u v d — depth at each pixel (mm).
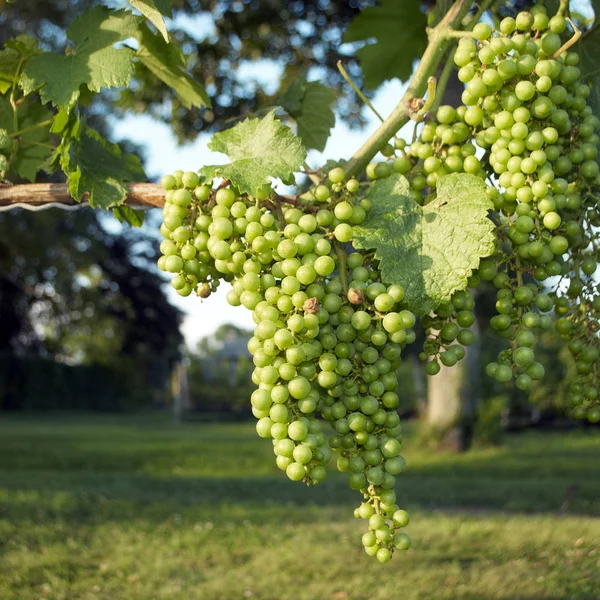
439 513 9234
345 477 13445
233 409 49969
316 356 1485
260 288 1521
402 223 1563
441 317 1660
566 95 1658
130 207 1873
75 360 50750
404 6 2658
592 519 8695
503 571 6305
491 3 1804
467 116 1660
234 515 9070
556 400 24641
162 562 6719
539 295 1609
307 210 1634
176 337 49719
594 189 1713
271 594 5738
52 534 7680
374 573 6309
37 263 29781
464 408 18531
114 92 13172
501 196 1643
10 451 16781
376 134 1706
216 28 12164
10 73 2039
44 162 2256
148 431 27859
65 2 14172
